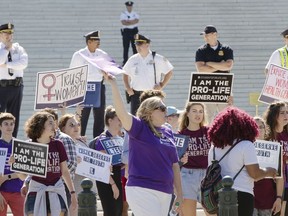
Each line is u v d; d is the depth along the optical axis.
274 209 23.08
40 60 45.16
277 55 31.08
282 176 22.89
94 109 32.09
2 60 30.62
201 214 27.20
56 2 49.50
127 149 22.52
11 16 48.53
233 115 20.02
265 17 49.19
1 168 23.52
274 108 23.42
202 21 48.84
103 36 47.81
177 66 45.12
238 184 19.89
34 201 21.45
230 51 31.28
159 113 19.34
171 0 50.19
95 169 23.64
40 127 21.58
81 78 26.94
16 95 31.12
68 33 47.56
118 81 42.47
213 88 26.28
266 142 22.34
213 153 20.28
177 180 19.89
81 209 20.00
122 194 24.39
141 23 48.62
